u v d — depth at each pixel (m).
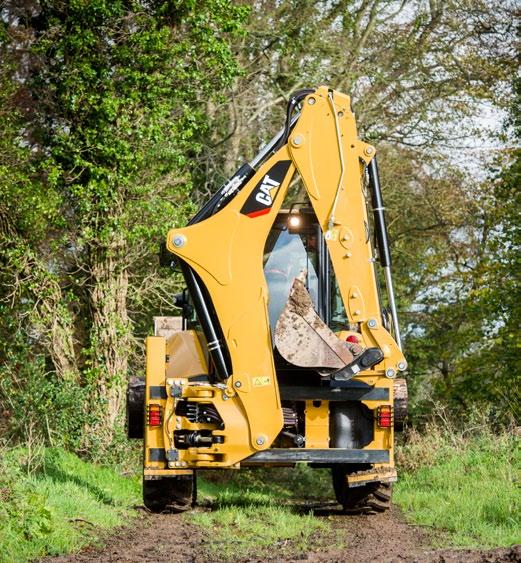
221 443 11.34
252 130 34.00
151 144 23.31
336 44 34.19
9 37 22.77
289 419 11.76
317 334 11.05
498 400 32.34
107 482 16.34
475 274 34.91
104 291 23.02
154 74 23.36
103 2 22.33
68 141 22.58
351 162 11.43
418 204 38.66
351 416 11.92
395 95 35.94
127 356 23.25
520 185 32.62
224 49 24.08
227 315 11.38
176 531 10.70
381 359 11.07
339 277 11.23
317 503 15.12
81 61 22.66
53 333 22.55
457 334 36.38
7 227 22.20
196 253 11.45
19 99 23.44
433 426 20.06
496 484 13.87
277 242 12.26
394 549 9.36
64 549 9.01
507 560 8.02
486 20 36.53
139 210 23.08
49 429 18.70
